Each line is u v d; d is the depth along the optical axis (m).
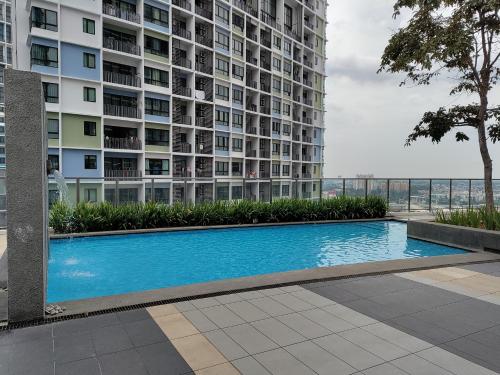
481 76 9.63
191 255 8.91
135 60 31.12
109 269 7.54
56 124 26.59
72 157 27.66
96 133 28.64
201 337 3.35
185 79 36.44
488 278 5.46
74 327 3.53
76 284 6.52
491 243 8.04
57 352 3.04
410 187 15.80
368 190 15.37
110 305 4.04
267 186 14.21
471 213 9.68
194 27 35.88
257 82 44.31
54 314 3.76
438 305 4.28
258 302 4.30
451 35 8.53
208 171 37.91
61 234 9.91
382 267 5.95
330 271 5.65
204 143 38.16
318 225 13.56
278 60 48.16
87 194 11.09
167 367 2.82
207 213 12.12
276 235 11.70
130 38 31.23
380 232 12.49
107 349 3.10
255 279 5.15
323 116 59.25
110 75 29.50
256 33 44.47
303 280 5.13
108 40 29.31
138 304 4.10
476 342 3.32
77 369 2.78
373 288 4.90
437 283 5.18
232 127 40.84
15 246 3.57
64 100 27.02
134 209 11.14
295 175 52.72
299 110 52.72
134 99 31.53
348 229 12.99
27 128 3.60
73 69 27.28
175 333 3.43
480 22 8.75
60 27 26.48
